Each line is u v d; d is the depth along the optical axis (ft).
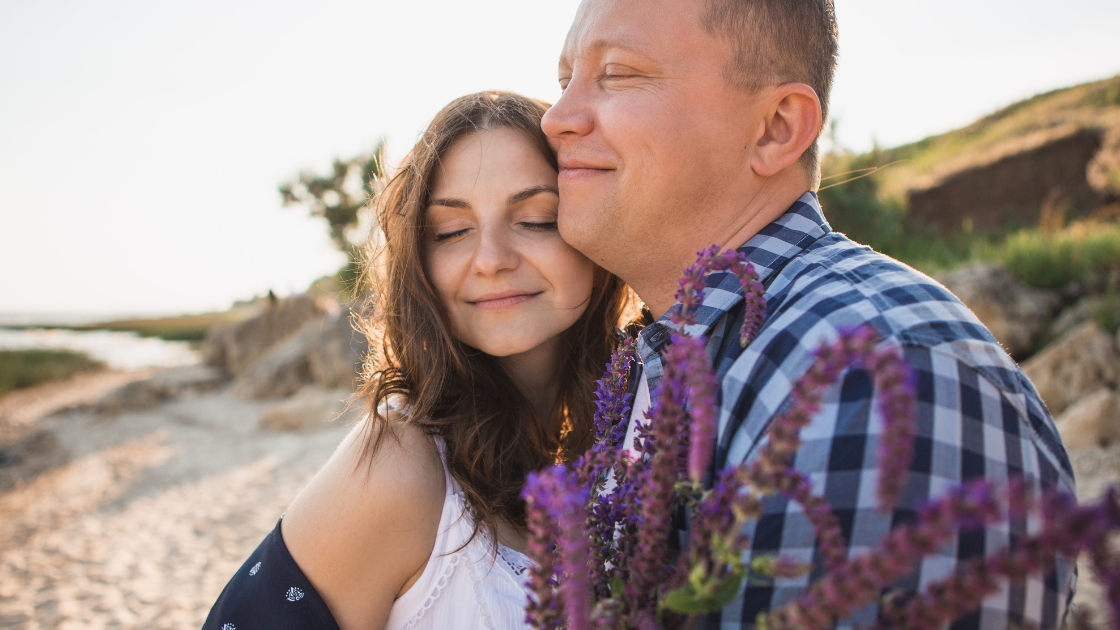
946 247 41.09
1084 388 20.84
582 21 4.77
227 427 37.83
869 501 2.78
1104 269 28.86
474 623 4.29
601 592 3.17
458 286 5.12
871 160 44.52
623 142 4.38
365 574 4.28
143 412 45.96
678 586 2.65
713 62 4.30
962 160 55.01
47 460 35.47
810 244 4.36
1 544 23.11
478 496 4.53
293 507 4.39
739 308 3.98
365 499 4.22
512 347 5.12
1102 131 47.83
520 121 5.10
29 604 17.93
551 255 5.05
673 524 3.37
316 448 31.22
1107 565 1.81
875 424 2.87
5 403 61.16
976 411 2.98
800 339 3.37
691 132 4.32
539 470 5.50
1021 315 25.93
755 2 4.26
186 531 22.76
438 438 4.70
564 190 4.73
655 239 4.64
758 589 2.85
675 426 2.77
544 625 2.59
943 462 2.83
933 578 2.66
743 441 3.34
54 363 87.45
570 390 6.02
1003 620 2.71
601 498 3.37
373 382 5.45
